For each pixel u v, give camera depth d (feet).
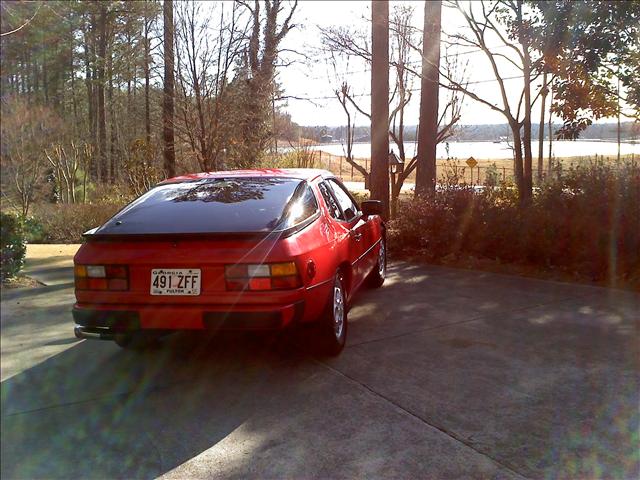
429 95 39.50
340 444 10.77
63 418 12.23
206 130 38.70
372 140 38.68
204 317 12.87
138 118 46.70
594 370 13.80
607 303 19.74
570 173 26.14
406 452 10.39
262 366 14.85
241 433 11.39
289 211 14.58
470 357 14.92
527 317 18.38
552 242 24.89
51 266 29.55
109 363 15.42
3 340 17.38
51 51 30.07
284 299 12.82
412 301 20.90
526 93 28.84
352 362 14.87
